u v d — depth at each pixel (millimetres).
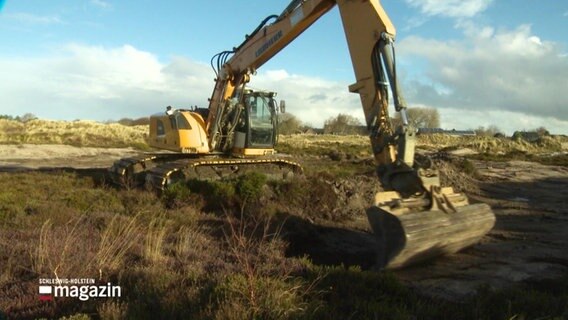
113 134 53969
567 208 14773
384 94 8500
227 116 15102
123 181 15109
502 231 11023
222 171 14836
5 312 4902
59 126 58156
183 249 7207
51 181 15508
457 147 48844
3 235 7730
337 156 34188
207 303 4910
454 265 7719
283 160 15773
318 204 12227
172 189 12102
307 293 5391
